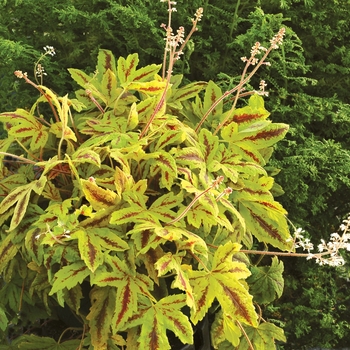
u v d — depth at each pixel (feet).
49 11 7.22
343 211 8.07
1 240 5.54
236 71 7.35
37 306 5.91
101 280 4.61
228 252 4.83
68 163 5.19
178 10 6.92
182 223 4.95
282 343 7.79
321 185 7.42
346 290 8.29
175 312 4.65
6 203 4.95
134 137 5.14
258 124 5.43
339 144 7.24
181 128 5.34
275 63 6.98
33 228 5.02
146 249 4.67
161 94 5.33
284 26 6.82
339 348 7.94
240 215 5.09
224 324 5.13
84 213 4.68
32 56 7.20
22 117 5.40
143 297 4.77
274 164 7.00
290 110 7.07
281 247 5.52
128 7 6.86
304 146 7.23
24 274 5.50
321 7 7.42
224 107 6.77
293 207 7.44
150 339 4.55
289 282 7.75
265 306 7.43
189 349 5.60
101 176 5.16
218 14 7.18
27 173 5.55
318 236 7.84
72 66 7.48
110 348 5.00
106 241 4.72
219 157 5.46
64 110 4.97
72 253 4.74
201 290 4.80
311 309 7.55
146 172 5.27
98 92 5.71
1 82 7.63
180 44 7.02
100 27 6.94
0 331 5.92
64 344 5.39
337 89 7.84
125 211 4.76
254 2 7.27
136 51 7.16
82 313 5.50
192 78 7.50
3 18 7.41
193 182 5.03
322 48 7.68
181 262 5.18
